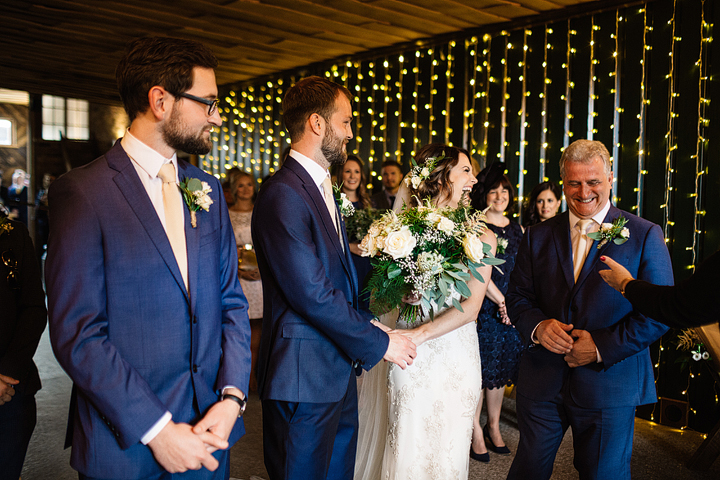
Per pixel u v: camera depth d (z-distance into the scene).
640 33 4.14
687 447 3.55
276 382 1.87
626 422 2.07
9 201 10.66
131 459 1.36
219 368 1.55
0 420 1.99
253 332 4.48
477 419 3.34
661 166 4.05
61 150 11.28
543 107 4.80
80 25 5.64
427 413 2.29
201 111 1.46
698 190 3.89
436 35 5.60
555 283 2.23
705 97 3.83
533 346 2.23
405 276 2.13
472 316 2.31
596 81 4.44
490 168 3.69
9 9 5.14
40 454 3.25
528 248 2.36
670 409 3.92
